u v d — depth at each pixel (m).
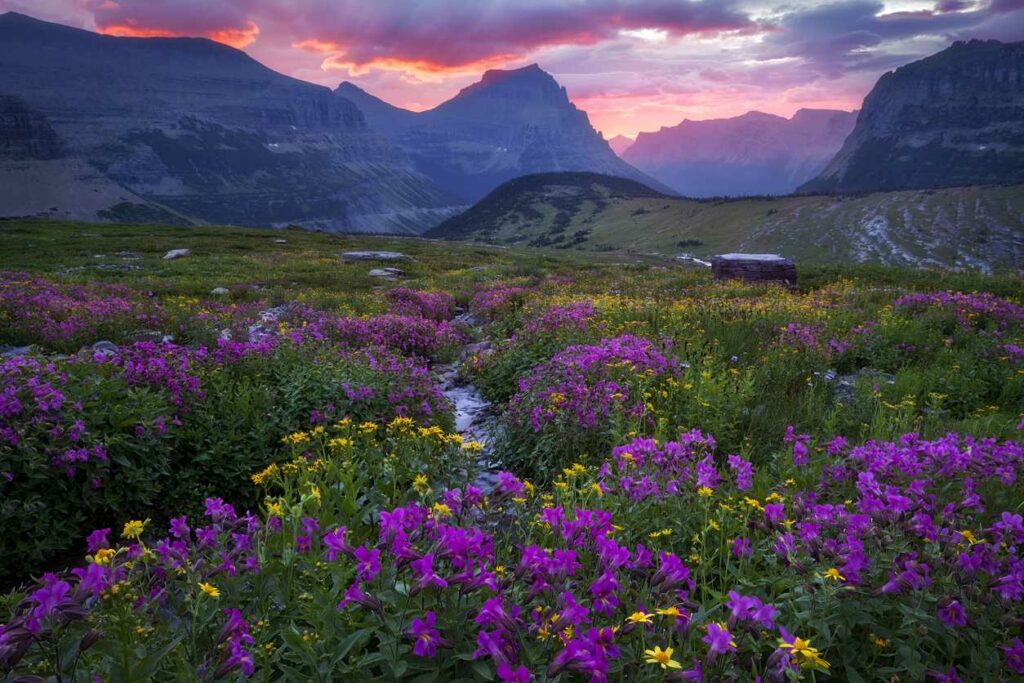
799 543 3.58
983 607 3.24
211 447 7.32
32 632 2.55
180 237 72.31
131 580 2.98
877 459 4.93
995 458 5.25
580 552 3.66
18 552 5.67
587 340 12.41
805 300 19.00
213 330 15.32
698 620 3.02
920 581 3.19
